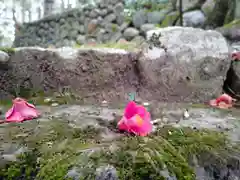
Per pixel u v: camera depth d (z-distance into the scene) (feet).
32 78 5.59
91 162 2.19
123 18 14.40
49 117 3.93
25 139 2.73
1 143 2.61
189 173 2.19
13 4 20.22
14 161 2.28
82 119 3.79
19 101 3.84
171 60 5.65
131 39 13.11
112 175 2.07
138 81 5.86
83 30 17.10
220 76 5.78
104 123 3.53
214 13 10.14
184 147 2.53
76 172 2.10
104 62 5.74
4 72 5.47
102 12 15.80
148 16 12.89
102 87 5.75
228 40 8.21
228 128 3.42
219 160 2.39
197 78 5.69
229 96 5.49
